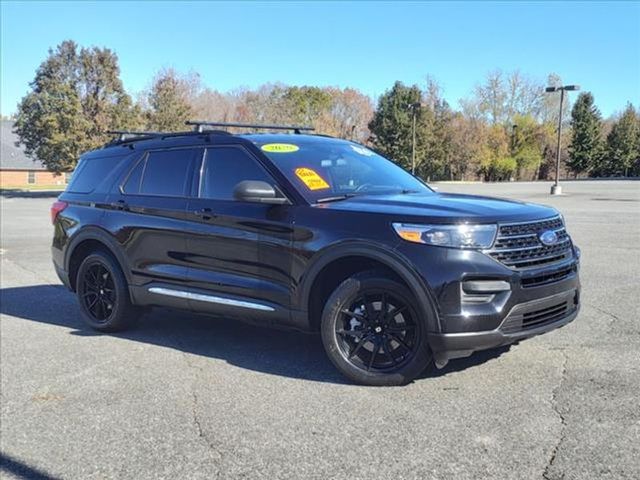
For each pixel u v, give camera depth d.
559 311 4.38
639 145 81.94
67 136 43.28
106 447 3.69
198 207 5.29
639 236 13.27
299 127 6.26
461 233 4.03
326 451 3.47
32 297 8.38
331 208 4.55
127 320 6.16
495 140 77.12
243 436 3.73
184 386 4.64
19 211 28.52
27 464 3.53
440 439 3.53
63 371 5.13
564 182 66.00
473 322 3.98
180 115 48.12
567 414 3.77
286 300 4.72
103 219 6.09
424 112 69.94
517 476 3.09
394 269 4.16
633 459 3.20
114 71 45.44
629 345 5.15
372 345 4.41
